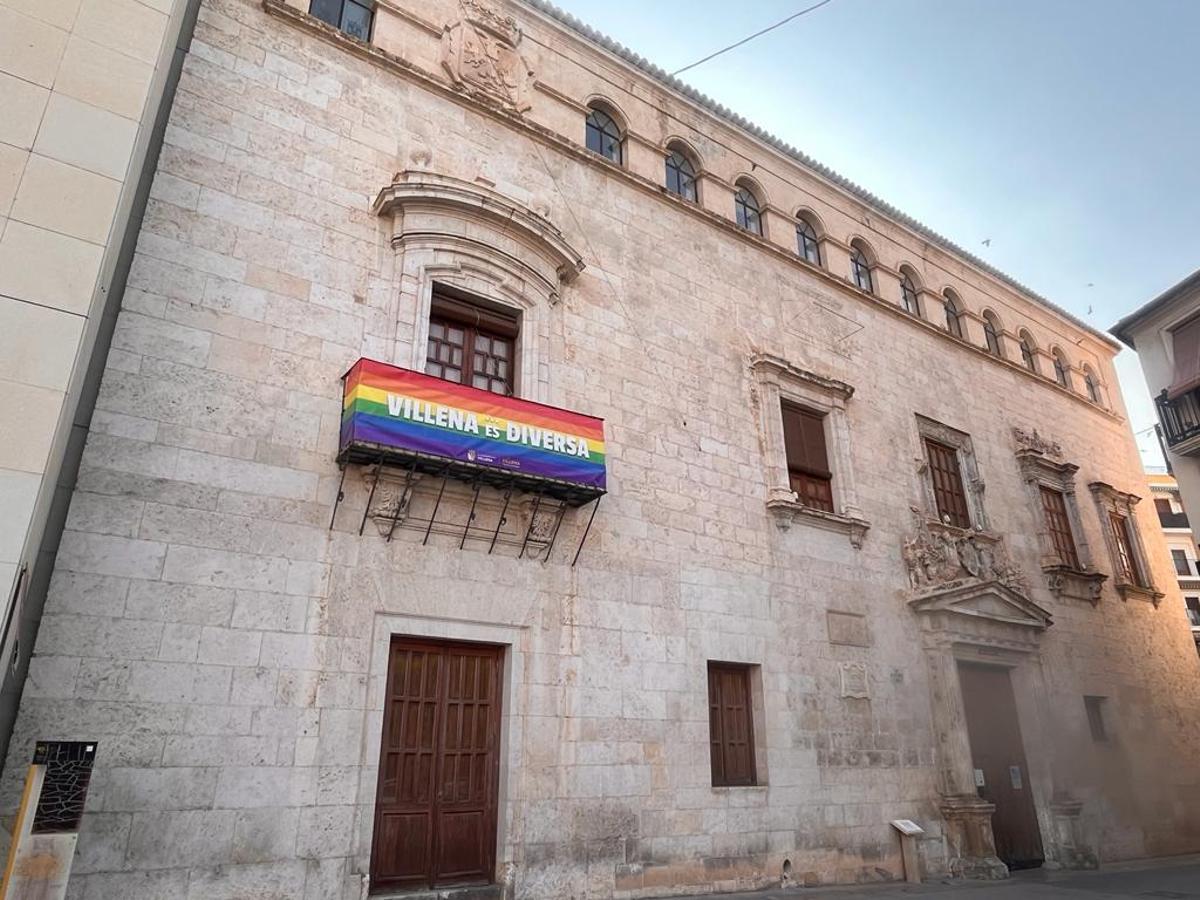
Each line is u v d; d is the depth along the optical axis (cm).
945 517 1741
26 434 573
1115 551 2181
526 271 1176
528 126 1297
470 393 984
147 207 895
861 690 1362
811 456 1515
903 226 2028
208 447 852
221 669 792
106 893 685
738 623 1245
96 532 762
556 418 1049
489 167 1236
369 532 928
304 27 1106
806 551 1394
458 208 1120
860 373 1698
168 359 856
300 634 848
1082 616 1942
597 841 988
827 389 1572
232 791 765
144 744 734
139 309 854
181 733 755
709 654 1191
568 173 1341
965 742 1445
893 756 1369
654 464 1241
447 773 931
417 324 1046
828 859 1210
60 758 594
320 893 786
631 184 1427
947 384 1923
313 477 908
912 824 1316
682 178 1580
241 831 760
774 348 1535
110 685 731
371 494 927
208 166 959
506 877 909
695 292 1445
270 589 844
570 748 1005
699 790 1105
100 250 639
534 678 1005
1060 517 2077
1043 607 1839
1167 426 1844
